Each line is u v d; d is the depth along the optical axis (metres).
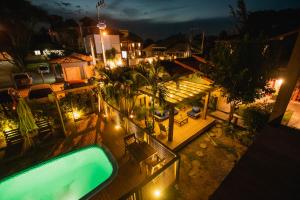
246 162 4.05
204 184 8.26
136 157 8.38
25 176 8.78
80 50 38.69
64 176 9.47
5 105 13.56
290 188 3.42
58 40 43.50
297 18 20.55
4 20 25.77
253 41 10.37
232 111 12.53
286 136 4.64
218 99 15.86
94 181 9.09
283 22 21.53
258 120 11.06
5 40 27.66
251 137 11.05
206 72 12.66
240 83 10.52
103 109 15.06
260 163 4.00
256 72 10.37
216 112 15.36
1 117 11.34
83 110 14.45
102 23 18.20
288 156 4.09
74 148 10.40
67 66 25.02
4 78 28.11
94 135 11.70
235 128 12.70
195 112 14.20
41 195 8.50
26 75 23.62
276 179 3.63
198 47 41.88
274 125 5.10
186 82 14.21
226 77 11.00
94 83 13.75
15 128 11.30
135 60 37.34
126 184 7.87
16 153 10.01
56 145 10.71
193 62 19.61
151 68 11.93
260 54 10.27
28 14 28.30
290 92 4.62
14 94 14.48
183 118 13.27
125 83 12.55
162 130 11.48
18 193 8.54
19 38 28.47
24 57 30.23
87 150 10.45
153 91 11.22
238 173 3.83
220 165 9.46
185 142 11.13
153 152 8.65
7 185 8.33
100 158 10.20
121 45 41.88
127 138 9.62
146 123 12.48
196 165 9.48
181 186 8.13
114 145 10.62
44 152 10.09
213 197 3.42
